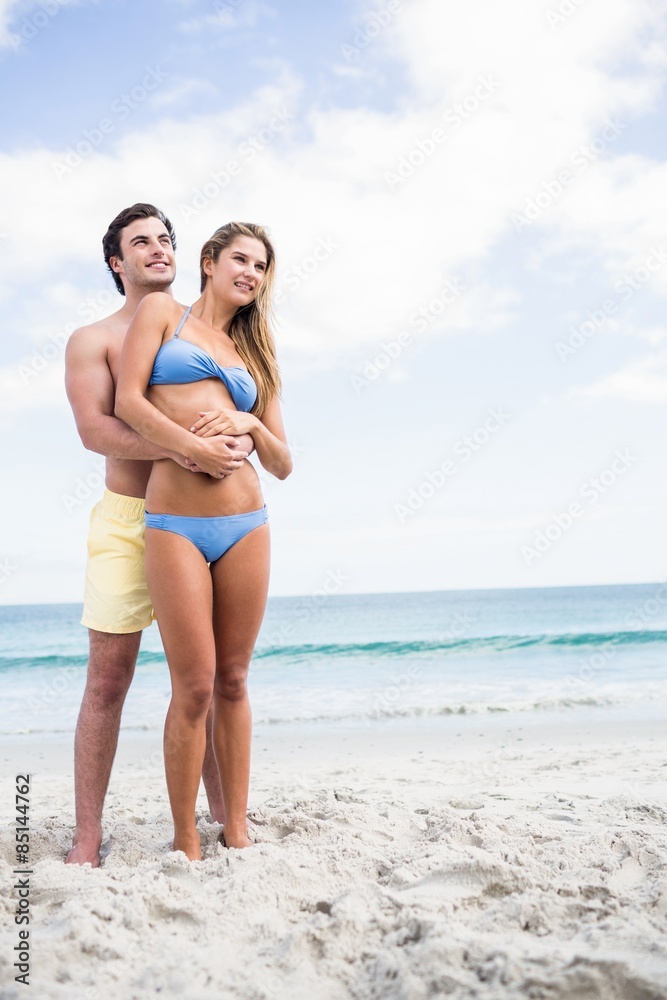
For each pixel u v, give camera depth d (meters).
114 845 3.15
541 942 2.11
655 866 2.73
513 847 3.00
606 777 5.72
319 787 5.62
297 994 1.90
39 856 3.14
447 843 3.06
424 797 4.97
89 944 2.15
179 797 2.98
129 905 2.37
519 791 5.21
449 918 2.27
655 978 1.82
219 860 2.81
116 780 6.46
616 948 2.04
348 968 2.02
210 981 1.96
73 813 4.29
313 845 3.15
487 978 1.90
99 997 1.92
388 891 2.44
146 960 2.11
